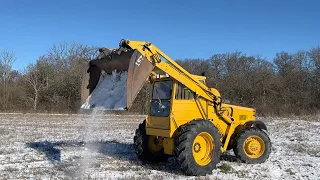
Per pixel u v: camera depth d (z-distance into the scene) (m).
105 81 8.17
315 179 7.66
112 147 11.76
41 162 9.02
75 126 19.59
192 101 8.32
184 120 8.16
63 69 41.59
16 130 16.48
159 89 8.51
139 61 7.26
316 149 11.88
